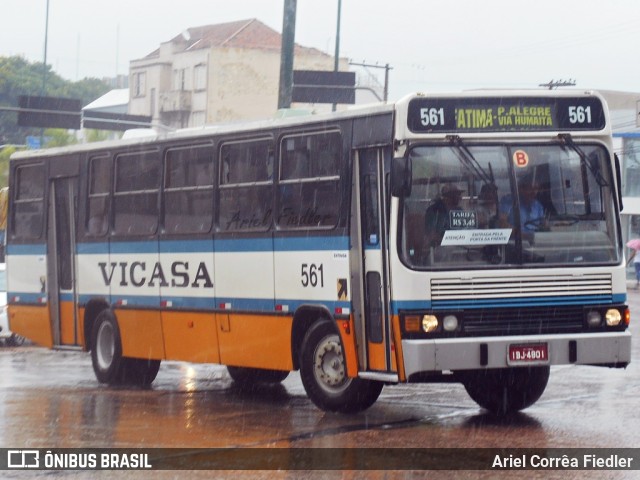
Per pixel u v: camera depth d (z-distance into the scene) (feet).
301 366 43.65
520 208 39.60
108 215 55.62
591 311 39.70
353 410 42.42
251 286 46.21
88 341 57.47
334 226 41.88
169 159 51.62
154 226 52.29
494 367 38.52
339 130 41.93
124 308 54.24
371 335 40.68
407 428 39.37
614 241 40.42
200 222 49.29
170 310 51.08
